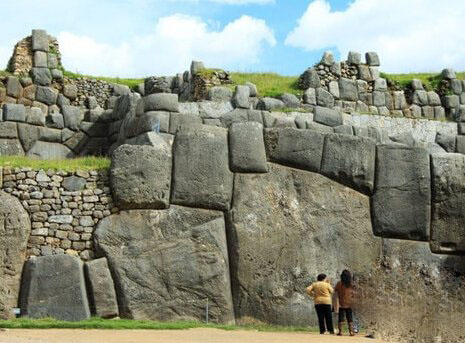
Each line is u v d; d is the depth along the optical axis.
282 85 27.64
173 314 17.22
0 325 14.48
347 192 19.27
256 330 16.75
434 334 17.94
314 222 18.72
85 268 17.03
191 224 17.95
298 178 19.00
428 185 19.69
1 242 16.69
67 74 27.20
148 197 17.77
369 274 18.73
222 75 26.16
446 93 28.98
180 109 23.11
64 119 24.78
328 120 24.92
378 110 27.75
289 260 18.27
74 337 12.67
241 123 18.98
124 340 12.48
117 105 24.69
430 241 19.50
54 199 17.39
